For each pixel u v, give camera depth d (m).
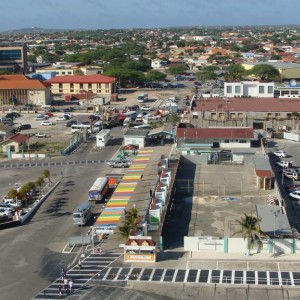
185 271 61.06
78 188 96.12
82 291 57.75
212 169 99.75
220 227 71.44
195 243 65.88
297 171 101.50
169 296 56.00
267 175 86.88
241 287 57.25
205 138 113.25
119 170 107.56
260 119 140.25
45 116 172.12
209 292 56.50
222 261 63.22
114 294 56.81
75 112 182.25
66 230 76.38
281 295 55.56
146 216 72.94
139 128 141.75
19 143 124.19
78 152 124.81
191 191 86.62
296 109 140.62
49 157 120.31
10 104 195.75
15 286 59.72
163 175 88.62
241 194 84.56
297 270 60.66
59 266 64.44
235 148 112.25
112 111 173.38
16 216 80.31
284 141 130.88
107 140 133.12
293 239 64.56
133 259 64.00
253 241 63.78
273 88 164.50
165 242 68.06
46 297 56.97
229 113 140.62
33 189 92.31
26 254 68.44
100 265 63.62
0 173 108.12
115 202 82.12
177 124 137.12
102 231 71.75
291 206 84.06
